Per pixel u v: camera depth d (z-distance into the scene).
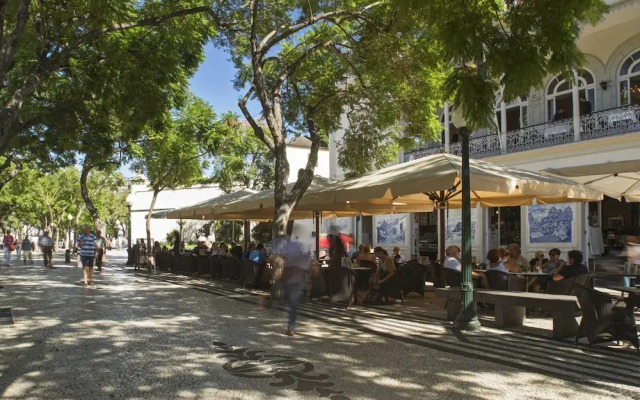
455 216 20.88
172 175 22.11
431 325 8.46
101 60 12.20
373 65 11.70
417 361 6.11
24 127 11.86
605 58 16.17
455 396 4.86
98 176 42.78
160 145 20.23
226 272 16.36
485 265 13.05
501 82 6.21
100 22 10.43
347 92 13.60
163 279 17.36
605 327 6.55
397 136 15.55
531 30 5.94
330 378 5.40
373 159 14.95
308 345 6.95
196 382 5.22
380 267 11.10
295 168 40.00
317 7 12.22
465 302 8.07
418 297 12.22
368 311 9.98
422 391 5.00
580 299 6.82
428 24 6.88
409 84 12.17
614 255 15.90
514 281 9.38
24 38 10.10
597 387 5.13
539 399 4.77
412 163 10.15
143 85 11.71
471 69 6.36
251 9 11.93
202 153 22.14
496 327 8.24
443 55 6.56
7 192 44.00
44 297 11.85
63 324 8.32
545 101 17.66
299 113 14.58
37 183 43.75
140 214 48.31
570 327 7.39
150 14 11.47
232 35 13.64
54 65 8.95
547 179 8.96
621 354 6.48
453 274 9.88
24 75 11.59
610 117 15.51
